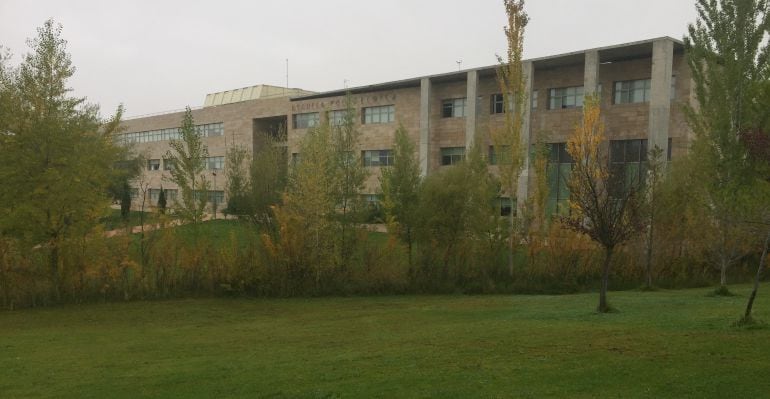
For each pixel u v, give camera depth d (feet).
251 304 61.21
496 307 54.03
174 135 239.50
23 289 59.67
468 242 72.02
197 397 24.18
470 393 22.12
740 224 51.88
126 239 64.23
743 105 61.41
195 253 67.41
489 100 142.10
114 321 51.49
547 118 132.67
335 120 173.27
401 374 25.62
